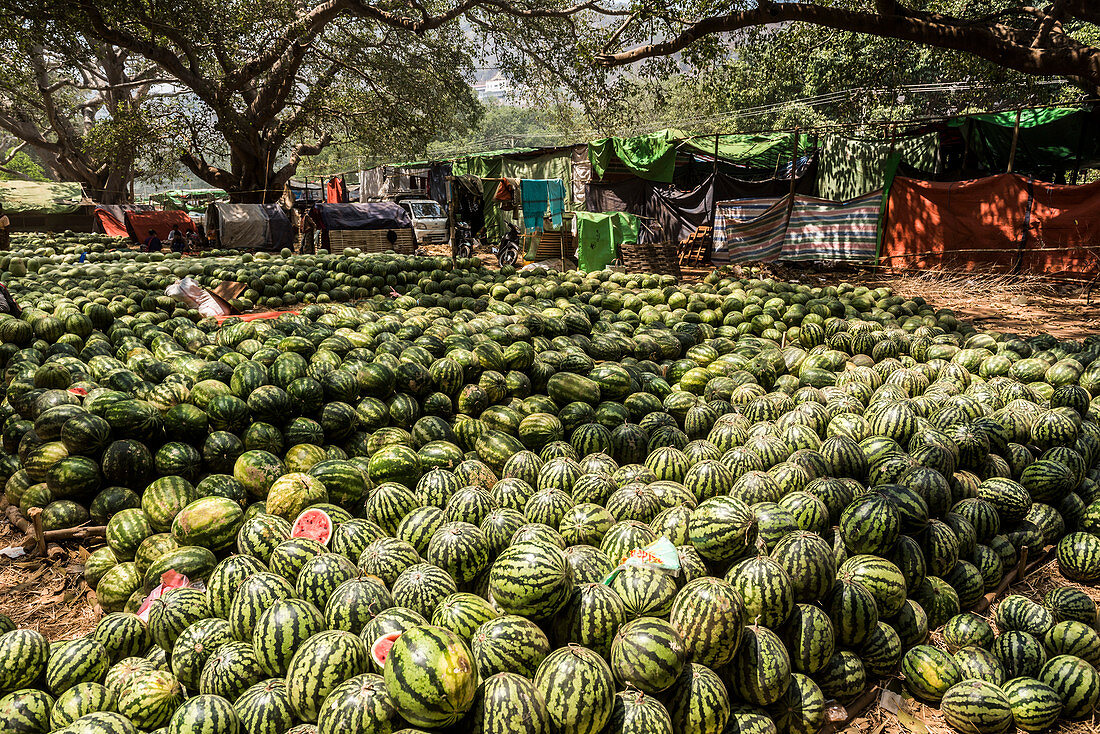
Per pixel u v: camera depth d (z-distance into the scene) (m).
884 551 5.26
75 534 6.12
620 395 8.20
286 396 7.01
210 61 31.45
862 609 4.72
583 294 13.47
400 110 35.97
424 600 4.44
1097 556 6.14
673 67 23.36
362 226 26.67
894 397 7.84
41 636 4.44
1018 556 6.33
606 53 21.03
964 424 7.03
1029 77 19.31
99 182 44.34
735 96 36.78
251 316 14.22
